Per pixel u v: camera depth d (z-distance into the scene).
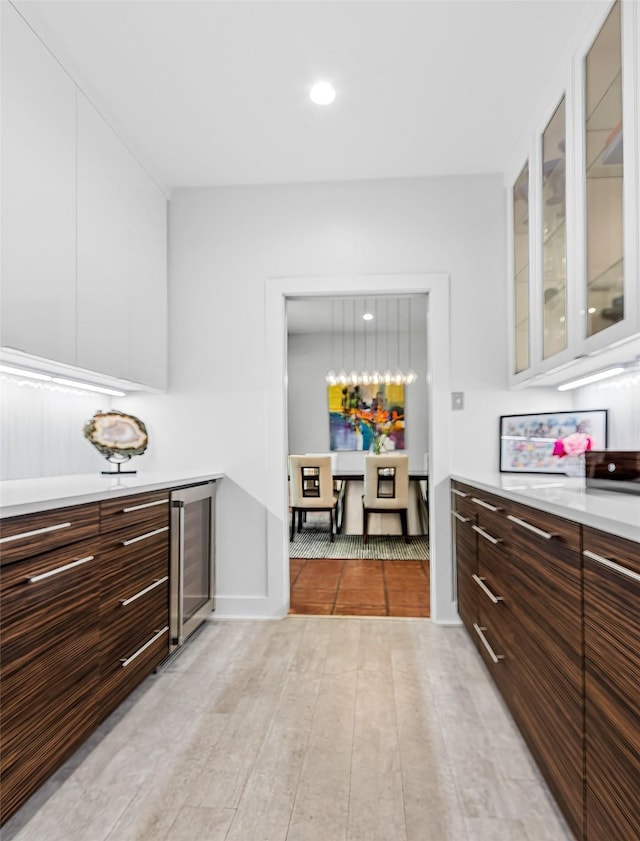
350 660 2.51
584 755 1.20
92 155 2.30
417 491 5.93
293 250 3.19
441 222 3.13
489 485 2.08
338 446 8.14
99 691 1.75
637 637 0.95
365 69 2.21
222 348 3.21
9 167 1.74
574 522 1.25
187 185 3.21
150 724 1.94
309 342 8.28
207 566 3.01
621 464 1.60
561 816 1.45
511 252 2.97
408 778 1.62
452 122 2.60
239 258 3.21
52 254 1.99
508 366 3.03
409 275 3.12
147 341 2.91
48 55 1.97
